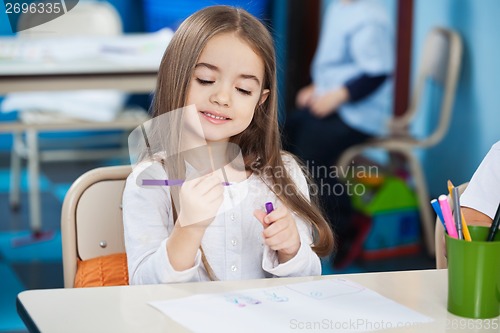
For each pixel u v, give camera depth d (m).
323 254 1.59
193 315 1.12
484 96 3.81
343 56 4.18
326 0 4.89
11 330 2.80
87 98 4.10
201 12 1.46
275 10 5.13
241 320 1.10
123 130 5.67
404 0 4.41
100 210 1.55
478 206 1.55
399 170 4.09
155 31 5.51
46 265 3.58
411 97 4.45
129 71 3.28
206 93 1.43
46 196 4.77
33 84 3.19
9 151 5.52
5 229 4.14
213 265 1.50
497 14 3.65
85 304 1.17
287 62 5.01
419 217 3.83
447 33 3.72
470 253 1.10
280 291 1.22
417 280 1.28
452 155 4.11
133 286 1.25
